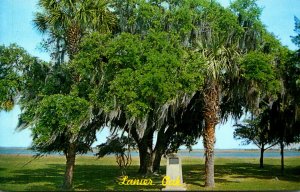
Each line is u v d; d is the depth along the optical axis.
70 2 20.48
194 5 24.56
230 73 22.92
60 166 41.78
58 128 19.78
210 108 23.08
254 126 41.34
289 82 27.31
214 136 23.30
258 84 23.12
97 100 20.25
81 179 27.70
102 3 21.58
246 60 22.12
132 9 24.86
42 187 22.22
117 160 28.97
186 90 20.58
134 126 25.98
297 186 23.52
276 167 43.12
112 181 26.25
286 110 30.08
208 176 23.09
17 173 32.75
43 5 20.81
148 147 31.48
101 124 24.73
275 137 34.16
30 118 21.73
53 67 24.16
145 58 20.00
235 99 27.36
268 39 24.78
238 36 23.66
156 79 18.88
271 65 23.39
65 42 23.39
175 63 19.78
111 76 20.20
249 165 46.88
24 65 24.81
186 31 22.86
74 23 21.08
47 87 21.91
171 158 20.98
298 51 26.16
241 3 24.19
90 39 20.05
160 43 20.45
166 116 24.94
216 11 24.09
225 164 49.44
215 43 22.86
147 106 19.45
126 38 20.09
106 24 21.72
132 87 19.31
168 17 23.73
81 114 19.69
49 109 19.53
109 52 19.66
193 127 33.31
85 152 25.28
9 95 24.25
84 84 20.70
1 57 24.34
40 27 23.25
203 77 21.84
